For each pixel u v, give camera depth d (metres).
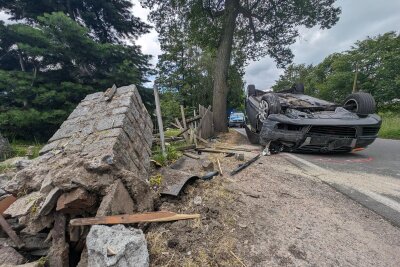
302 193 2.71
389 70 18.89
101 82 12.28
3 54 11.71
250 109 7.39
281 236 1.85
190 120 7.48
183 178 2.82
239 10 10.66
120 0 15.63
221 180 3.09
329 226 1.99
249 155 4.93
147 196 2.17
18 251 1.80
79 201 1.73
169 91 22.91
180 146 5.38
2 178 3.18
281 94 6.89
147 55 15.39
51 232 1.78
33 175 2.20
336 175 3.37
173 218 1.98
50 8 13.06
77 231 1.75
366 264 1.54
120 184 1.95
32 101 10.12
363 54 21.91
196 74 23.58
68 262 1.70
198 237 1.81
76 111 3.47
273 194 2.66
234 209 2.25
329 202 2.46
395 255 1.63
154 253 1.63
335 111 5.12
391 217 2.09
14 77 10.09
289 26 11.75
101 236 1.48
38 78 10.80
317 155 4.83
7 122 9.45
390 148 5.71
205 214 2.12
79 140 2.64
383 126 10.57
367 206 2.33
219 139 8.05
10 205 1.98
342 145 4.60
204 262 1.56
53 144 2.81
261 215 2.16
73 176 1.83
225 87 10.09
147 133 3.78
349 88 22.52
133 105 3.43
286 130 4.74
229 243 1.75
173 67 24.33
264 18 11.52
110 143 2.31
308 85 33.34
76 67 11.96
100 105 3.42
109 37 16.75
